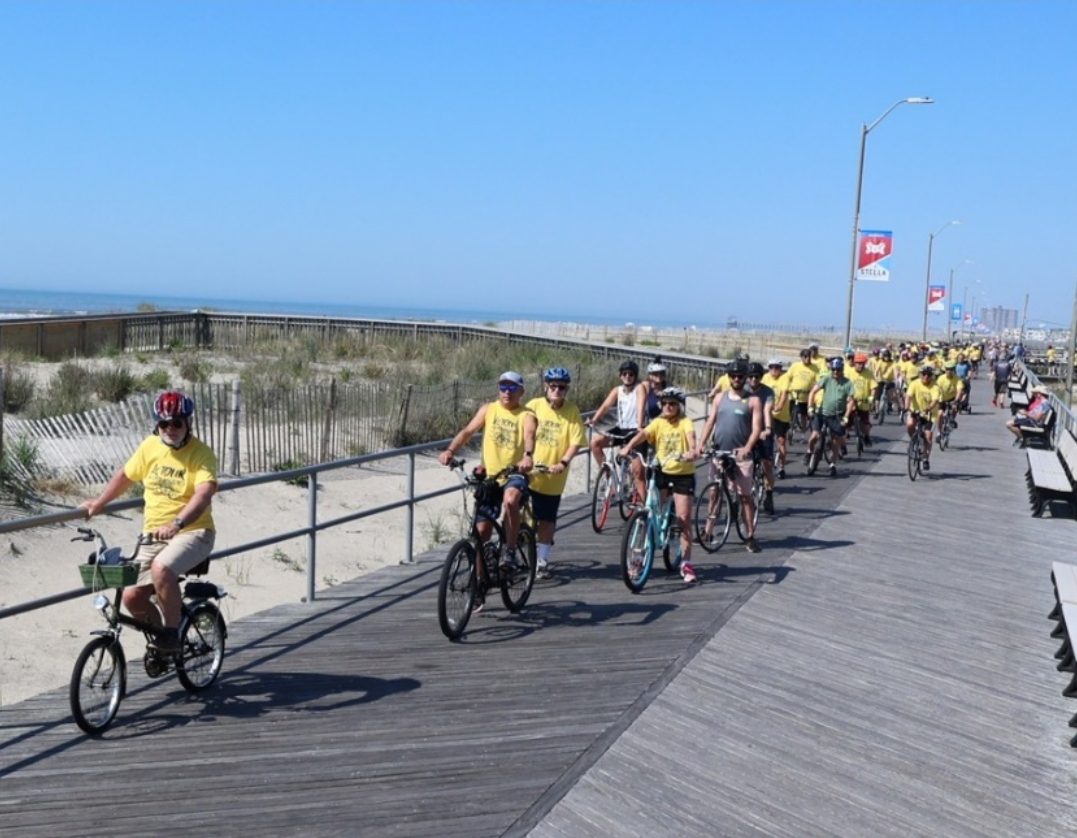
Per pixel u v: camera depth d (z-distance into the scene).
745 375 11.84
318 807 5.34
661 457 10.30
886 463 20.67
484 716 6.66
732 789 5.75
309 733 6.33
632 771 5.91
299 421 18.67
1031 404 27.20
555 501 9.73
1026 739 6.70
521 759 6.00
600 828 5.21
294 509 15.92
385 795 5.50
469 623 8.79
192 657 6.70
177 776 5.68
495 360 36.09
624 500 13.31
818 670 7.85
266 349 39.88
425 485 18.50
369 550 14.71
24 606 6.37
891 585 10.66
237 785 5.58
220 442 17.03
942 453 23.12
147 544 6.45
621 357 40.47
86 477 14.85
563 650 8.07
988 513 15.40
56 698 6.89
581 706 6.86
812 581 10.67
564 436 9.37
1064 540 13.55
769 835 5.24
